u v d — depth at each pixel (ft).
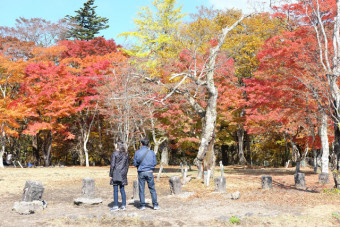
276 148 116.67
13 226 19.93
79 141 116.26
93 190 29.25
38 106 90.53
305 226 20.02
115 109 51.19
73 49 112.78
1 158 86.84
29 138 129.80
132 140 51.34
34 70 85.56
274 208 25.17
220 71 67.92
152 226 20.25
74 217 21.81
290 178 51.49
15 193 34.65
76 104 113.70
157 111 56.90
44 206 26.16
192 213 23.63
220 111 76.48
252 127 75.92
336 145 32.78
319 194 31.30
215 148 131.34
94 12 164.76
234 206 26.08
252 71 90.74
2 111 83.46
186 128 66.80
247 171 74.95
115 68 62.59
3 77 88.69
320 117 47.32
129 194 35.40
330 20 45.14
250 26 90.33
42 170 75.51
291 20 53.88
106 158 122.31
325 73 34.40
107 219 21.31
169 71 58.75
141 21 82.94
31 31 109.29
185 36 66.13
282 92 49.19
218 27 89.30
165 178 52.75
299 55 43.16
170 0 82.02
